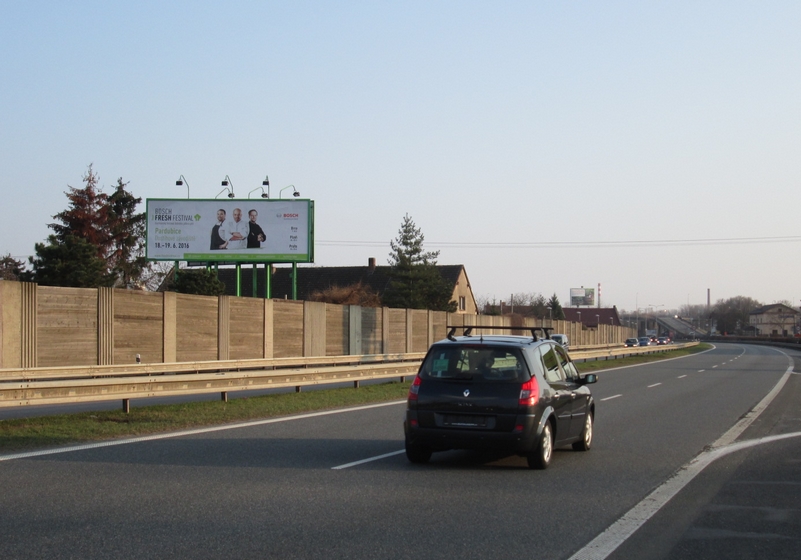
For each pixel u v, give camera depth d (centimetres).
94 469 1023
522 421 1024
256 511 796
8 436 1273
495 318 4756
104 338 2328
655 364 4916
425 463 1103
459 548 671
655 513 821
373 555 645
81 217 5200
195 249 4481
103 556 628
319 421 1608
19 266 5981
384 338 3638
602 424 1647
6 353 2058
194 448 1216
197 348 2666
